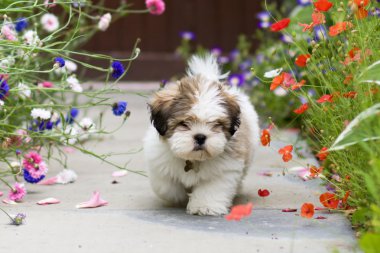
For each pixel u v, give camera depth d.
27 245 3.97
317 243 4.00
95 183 5.73
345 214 4.56
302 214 4.28
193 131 4.45
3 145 5.53
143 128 8.61
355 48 4.61
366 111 3.80
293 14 8.16
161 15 12.90
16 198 5.06
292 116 8.41
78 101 10.38
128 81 12.91
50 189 5.51
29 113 6.00
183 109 4.50
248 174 5.99
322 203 4.60
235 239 4.10
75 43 7.57
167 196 4.96
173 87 4.73
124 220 4.56
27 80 6.42
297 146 7.07
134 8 12.81
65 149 7.15
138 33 12.85
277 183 5.66
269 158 6.67
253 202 5.07
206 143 4.43
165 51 12.93
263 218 4.61
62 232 4.25
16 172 5.41
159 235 4.19
